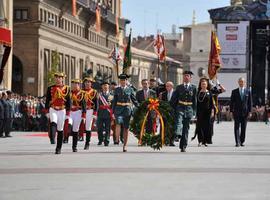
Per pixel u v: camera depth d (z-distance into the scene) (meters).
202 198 17.64
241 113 40.25
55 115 32.06
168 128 34.16
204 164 26.95
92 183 20.66
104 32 160.62
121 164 26.84
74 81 34.62
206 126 40.09
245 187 19.84
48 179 21.67
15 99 66.19
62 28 122.38
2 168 25.14
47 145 39.75
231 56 142.38
